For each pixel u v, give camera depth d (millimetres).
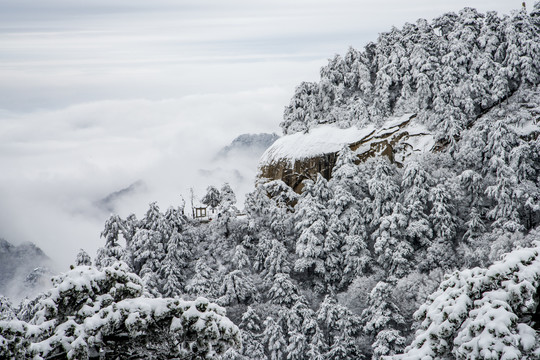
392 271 65438
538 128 78312
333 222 72250
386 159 81500
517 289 12648
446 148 81688
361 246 68875
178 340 12266
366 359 52406
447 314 13148
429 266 64562
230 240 78062
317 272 70062
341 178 79750
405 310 56156
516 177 67625
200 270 66938
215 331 12016
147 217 79875
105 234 74312
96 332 11891
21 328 11406
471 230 66750
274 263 69750
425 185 72375
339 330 55094
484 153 76000
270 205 80375
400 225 68438
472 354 12055
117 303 12195
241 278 65938
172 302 12250
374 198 75688
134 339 12336
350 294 64625
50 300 12234
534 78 84188
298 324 56688
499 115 82312
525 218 67562
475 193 71750
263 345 55344
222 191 83750
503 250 57625
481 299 13078
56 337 11680
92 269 13156
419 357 13344
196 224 84500
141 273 70750
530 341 11891
